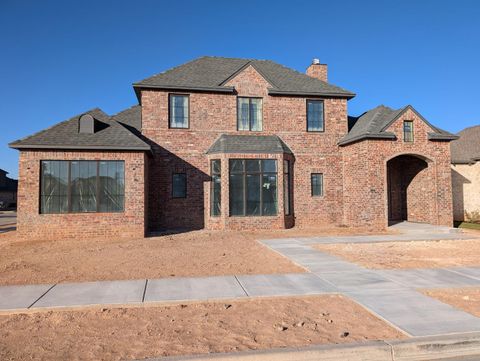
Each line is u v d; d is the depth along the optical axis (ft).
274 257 35.37
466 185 78.89
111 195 50.52
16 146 47.67
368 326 18.03
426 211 62.49
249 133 62.44
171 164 59.72
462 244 43.29
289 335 17.01
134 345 15.99
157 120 59.72
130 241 46.68
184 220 59.57
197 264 32.09
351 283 25.57
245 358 14.87
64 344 16.14
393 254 36.86
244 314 19.85
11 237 51.93
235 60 71.82
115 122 55.93
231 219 57.00
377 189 57.16
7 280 26.58
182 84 60.39
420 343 15.85
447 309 20.16
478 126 91.66
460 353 16.05
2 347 15.85
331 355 15.28
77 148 49.11
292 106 64.18
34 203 48.49
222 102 61.93
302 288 24.38
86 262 33.19
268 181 58.85
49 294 22.81
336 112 65.67
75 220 49.26
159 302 21.29
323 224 63.67
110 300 21.58
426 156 59.67
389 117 60.95
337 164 64.95
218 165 59.31
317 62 73.36
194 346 15.84
